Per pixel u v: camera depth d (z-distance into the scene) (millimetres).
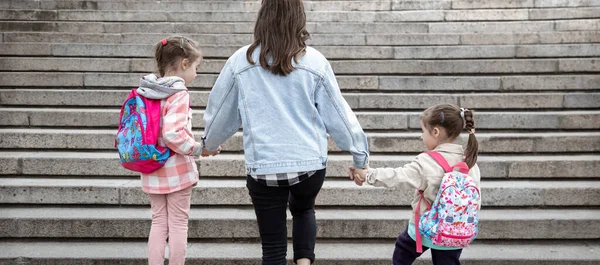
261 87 2580
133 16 7477
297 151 2535
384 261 3549
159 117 2873
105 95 5348
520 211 4039
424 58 6328
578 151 4668
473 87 5641
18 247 3678
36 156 4410
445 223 2693
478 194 2742
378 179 2762
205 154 2982
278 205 2676
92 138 4680
